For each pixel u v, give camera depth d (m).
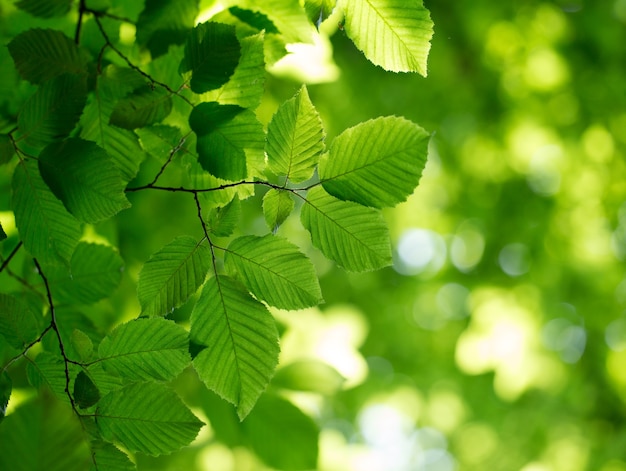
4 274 1.41
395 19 1.27
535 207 3.60
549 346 3.29
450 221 3.80
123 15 1.42
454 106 3.48
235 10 1.34
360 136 1.23
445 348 3.81
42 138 1.28
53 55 1.30
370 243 1.25
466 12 3.29
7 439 1.17
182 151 1.31
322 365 1.53
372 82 3.20
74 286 1.40
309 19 1.28
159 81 1.35
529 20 3.30
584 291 3.52
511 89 3.46
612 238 3.57
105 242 1.50
